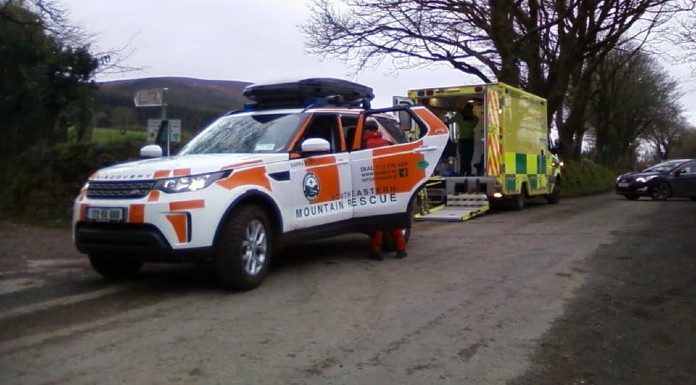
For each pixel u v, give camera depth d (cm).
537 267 857
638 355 524
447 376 479
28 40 1612
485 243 1074
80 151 1369
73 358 512
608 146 6394
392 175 909
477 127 1723
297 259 925
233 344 546
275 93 898
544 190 1970
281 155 784
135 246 689
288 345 544
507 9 2430
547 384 466
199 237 682
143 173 703
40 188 1351
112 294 721
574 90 3494
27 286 763
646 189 2380
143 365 497
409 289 736
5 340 556
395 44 2509
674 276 798
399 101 1547
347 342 552
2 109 1592
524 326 596
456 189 1617
